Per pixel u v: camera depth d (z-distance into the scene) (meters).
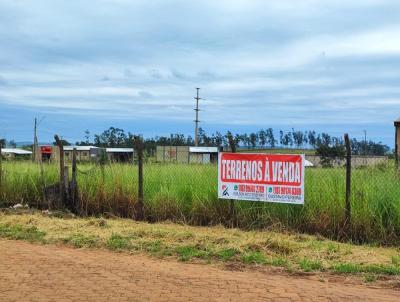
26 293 6.32
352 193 10.05
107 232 10.46
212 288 6.56
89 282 6.85
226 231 10.47
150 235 10.11
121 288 6.56
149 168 13.72
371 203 9.83
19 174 15.05
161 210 12.21
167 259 8.38
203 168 12.89
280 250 8.73
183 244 9.24
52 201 13.69
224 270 7.62
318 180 10.79
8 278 7.04
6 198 14.78
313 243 9.19
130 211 12.77
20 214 13.00
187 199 12.22
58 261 8.14
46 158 19.23
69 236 10.12
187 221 11.80
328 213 10.13
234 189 11.13
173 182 12.81
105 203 13.18
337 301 6.00
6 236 10.46
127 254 8.80
